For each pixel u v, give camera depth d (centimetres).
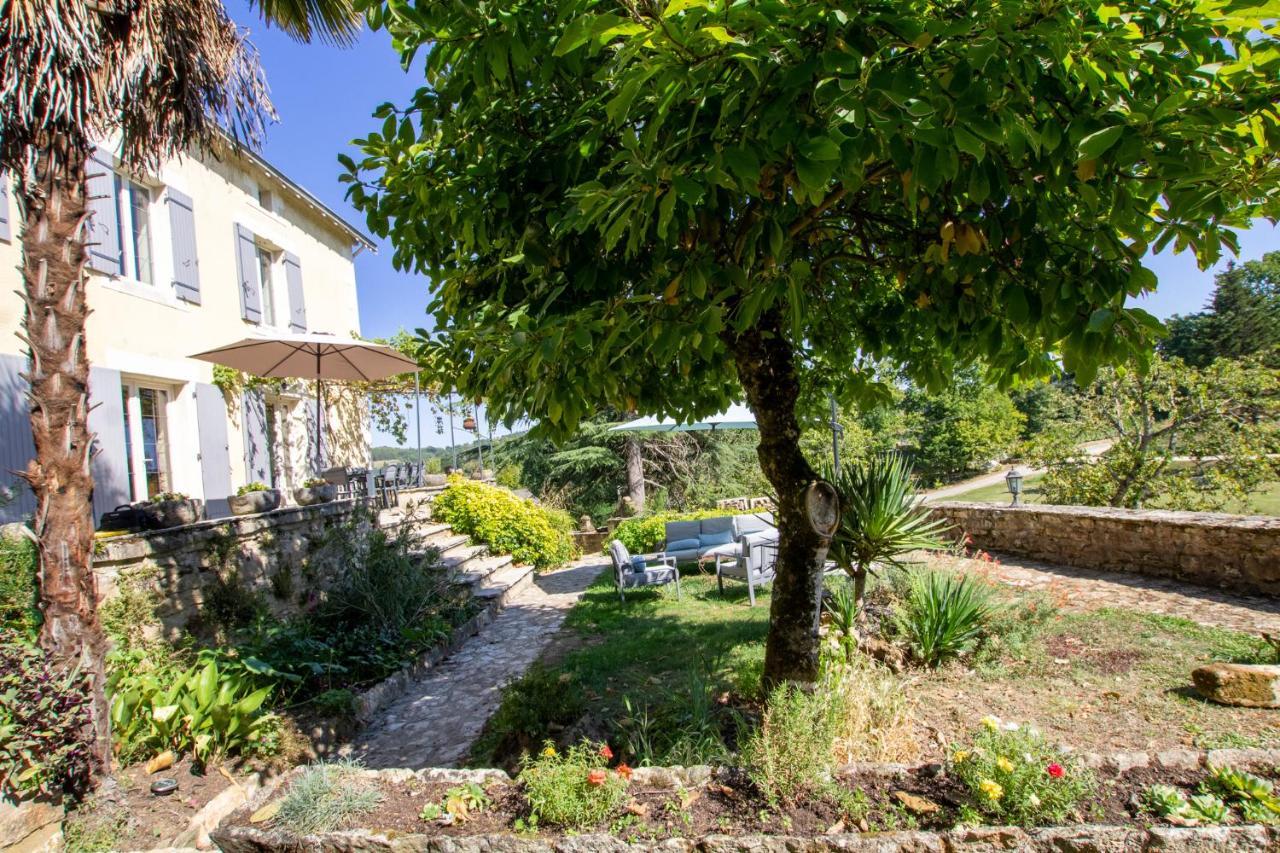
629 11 168
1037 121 197
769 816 232
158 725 354
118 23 332
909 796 237
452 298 323
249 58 421
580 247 277
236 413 950
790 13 161
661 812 238
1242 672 368
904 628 467
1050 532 780
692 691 374
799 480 333
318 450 896
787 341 376
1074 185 214
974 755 241
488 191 279
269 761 363
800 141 173
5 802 276
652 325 241
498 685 546
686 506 1870
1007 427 2242
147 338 776
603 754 260
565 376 259
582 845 217
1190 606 562
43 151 320
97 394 682
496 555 1103
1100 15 168
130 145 389
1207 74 175
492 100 269
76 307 327
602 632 690
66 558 314
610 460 1923
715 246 260
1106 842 198
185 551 520
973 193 202
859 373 423
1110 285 222
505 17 212
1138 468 916
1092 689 403
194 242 865
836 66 159
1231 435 878
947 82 173
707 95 179
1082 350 222
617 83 213
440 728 465
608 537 1358
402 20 258
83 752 303
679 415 426
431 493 1308
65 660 307
